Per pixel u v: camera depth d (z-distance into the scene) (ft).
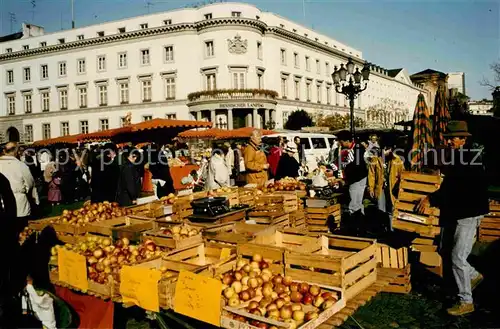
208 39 156.66
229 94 150.82
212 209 20.57
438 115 34.45
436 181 18.66
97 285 14.70
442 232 16.74
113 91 174.40
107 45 174.29
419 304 16.49
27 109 197.57
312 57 200.85
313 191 28.07
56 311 14.85
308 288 13.38
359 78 55.77
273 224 21.56
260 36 163.63
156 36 164.66
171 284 13.10
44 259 18.16
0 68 203.31
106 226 20.33
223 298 12.89
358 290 14.03
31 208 21.88
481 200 15.16
